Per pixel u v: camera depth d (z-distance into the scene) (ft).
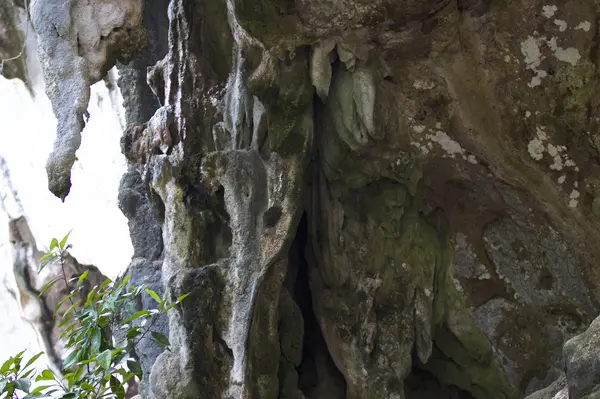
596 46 11.10
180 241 12.36
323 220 12.80
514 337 13.61
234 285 11.78
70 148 10.75
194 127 12.62
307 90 11.91
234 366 11.65
